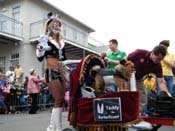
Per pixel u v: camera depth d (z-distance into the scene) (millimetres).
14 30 18891
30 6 20000
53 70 4359
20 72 14305
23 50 19266
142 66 5094
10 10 20500
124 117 3648
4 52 20297
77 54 23266
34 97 11414
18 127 6922
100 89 4031
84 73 4000
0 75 11578
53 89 4344
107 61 5539
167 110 4520
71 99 4027
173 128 6547
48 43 4402
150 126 4219
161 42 6730
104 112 3730
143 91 5324
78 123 3906
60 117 4363
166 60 7184
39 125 7305
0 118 9164
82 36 23344
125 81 4055
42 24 18922
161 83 5133
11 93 12000
